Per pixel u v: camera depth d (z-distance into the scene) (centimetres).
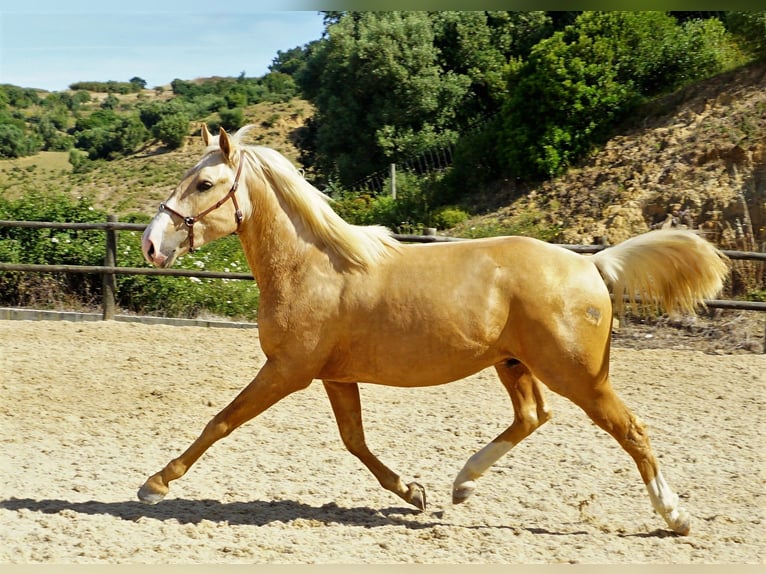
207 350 885
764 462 565
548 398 726
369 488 523
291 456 579
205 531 441
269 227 460
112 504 483
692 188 1341
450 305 439
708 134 1434
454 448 598
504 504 494
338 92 2381
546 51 1648
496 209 1587
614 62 1672
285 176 461
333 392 480
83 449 588
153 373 791
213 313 1066
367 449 481
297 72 2580
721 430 638
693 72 1655
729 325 998
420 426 651
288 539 434
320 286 451
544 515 477
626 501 498
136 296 1070
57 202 1156
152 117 4872
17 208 1132
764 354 892
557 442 609
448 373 448
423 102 2214
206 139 479
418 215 1705
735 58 1666
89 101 7506
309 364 452
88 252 1087
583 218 1403
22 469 540
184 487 517
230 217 461
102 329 962
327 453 587
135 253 1084
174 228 456
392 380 454
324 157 2430
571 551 420
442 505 492
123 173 3841
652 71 1675
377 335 446
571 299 436
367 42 2239
